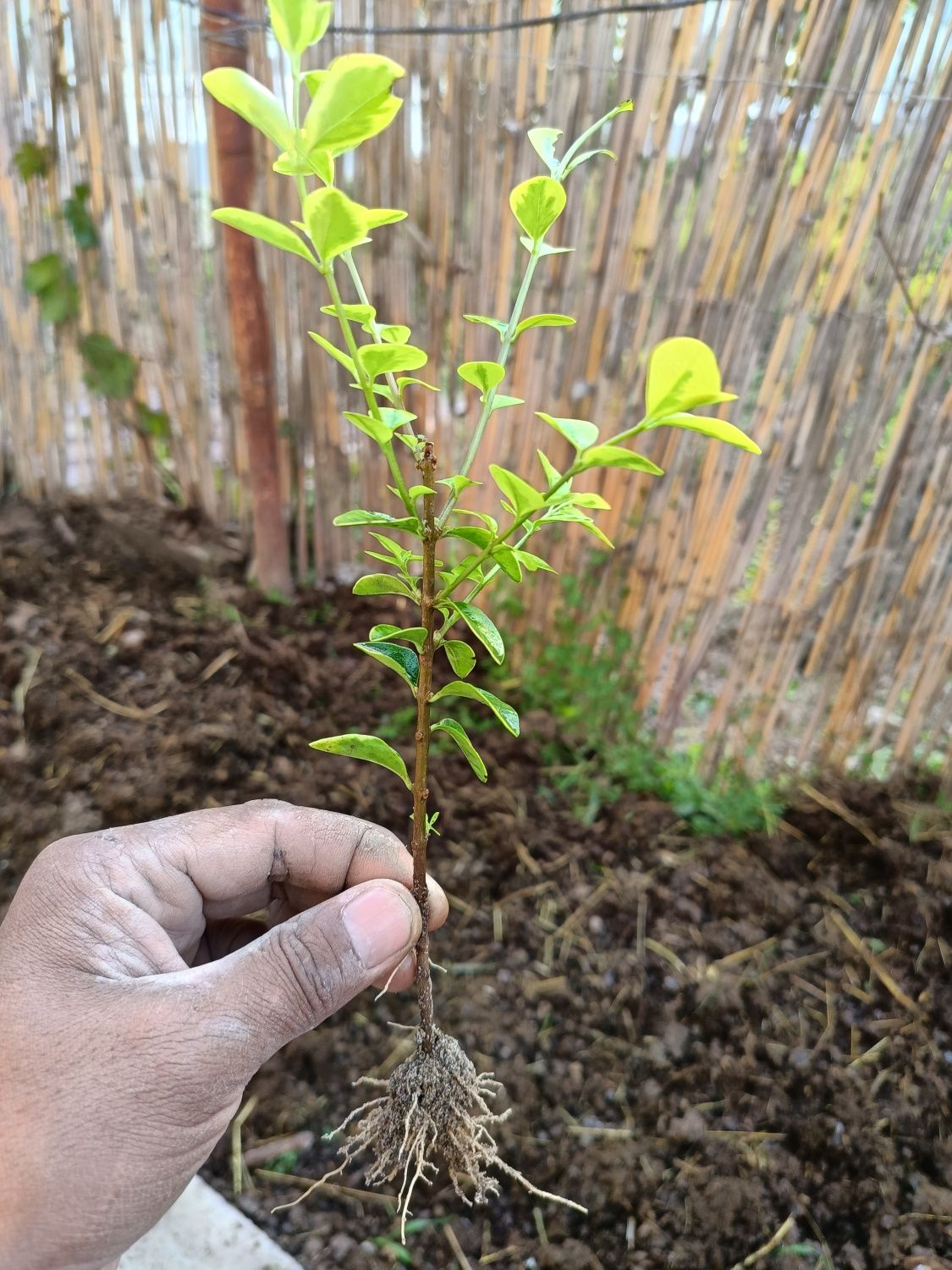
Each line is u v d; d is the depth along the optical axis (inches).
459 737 6.6
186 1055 6.9
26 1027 6.9
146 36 15.2
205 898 9.1
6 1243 6.5
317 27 4.8
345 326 5.1
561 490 6.0
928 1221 10.2
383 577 6.3
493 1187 9.3
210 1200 10.2
